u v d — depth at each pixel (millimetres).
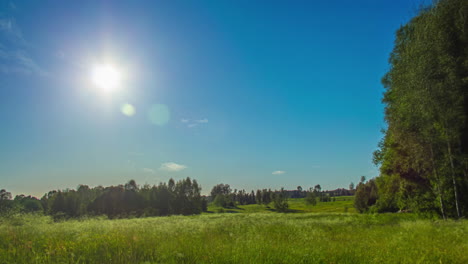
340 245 8344
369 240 9969
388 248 7762
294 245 8000
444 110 19875
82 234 10555
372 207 37219
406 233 11180
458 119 19781
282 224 17234
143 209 69500
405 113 22172
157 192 92875
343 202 131125
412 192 25641
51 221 15461
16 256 7031
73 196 44594
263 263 5973
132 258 6516
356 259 6438
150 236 9977
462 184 21359
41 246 8266
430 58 20297
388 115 26031
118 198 68062
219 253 6664
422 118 20734
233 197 181125
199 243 8297
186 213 95312
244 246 7461
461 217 19641
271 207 124562
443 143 20766
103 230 12438
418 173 24547
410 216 24781
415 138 21984
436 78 20391
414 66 21016
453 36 20938
